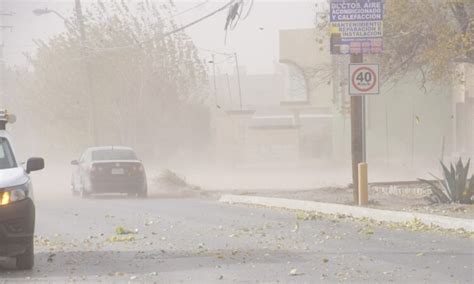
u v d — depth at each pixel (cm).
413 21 3203
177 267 1666
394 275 1539
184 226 2456
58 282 1512
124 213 2958
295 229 2297
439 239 2056
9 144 1797
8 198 1599
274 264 1683
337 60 3984
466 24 3105
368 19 2788
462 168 2808
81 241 2136
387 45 3341
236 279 1516
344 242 2016
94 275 1582
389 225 2383
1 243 1586
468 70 4959
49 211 3106
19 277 1566
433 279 1496
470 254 1794
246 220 2605
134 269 1648
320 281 1487
